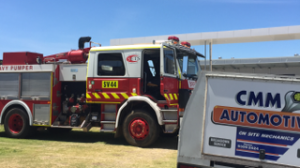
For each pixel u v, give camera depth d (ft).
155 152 19.35
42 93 24.32
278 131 8.94
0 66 25.62
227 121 9.43
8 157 17.44
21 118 25.11
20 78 25.05
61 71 24.66
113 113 22.02
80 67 24.07
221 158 9.40
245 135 9.23
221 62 77.30
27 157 17.54
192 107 9.82
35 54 26.23
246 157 9.18
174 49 22.02
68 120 24.59
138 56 21.40
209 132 9.58
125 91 21.56
